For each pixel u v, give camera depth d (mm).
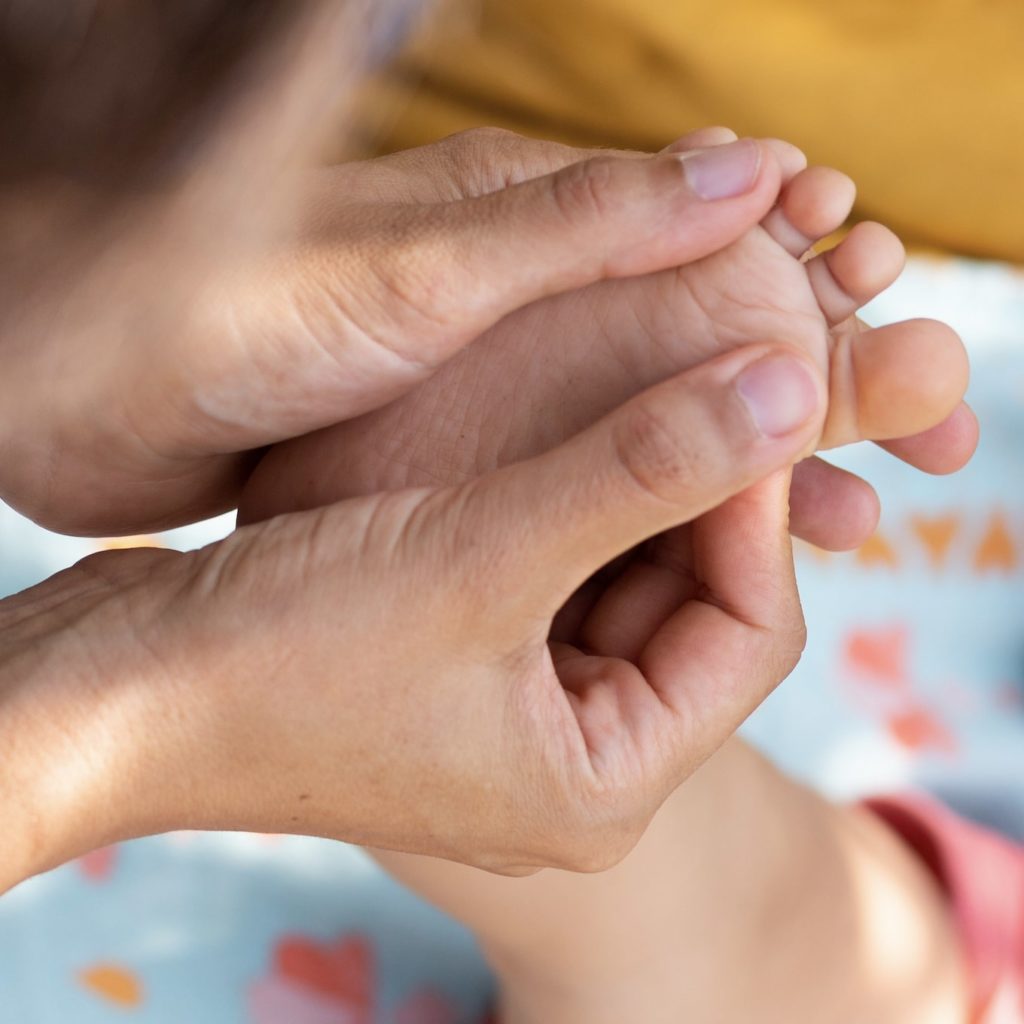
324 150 406
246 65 378
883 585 708
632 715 518
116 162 389
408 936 648
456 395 523
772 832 620
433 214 515
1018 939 656
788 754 688
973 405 739
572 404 519
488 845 523
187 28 366
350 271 507
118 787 503
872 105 724
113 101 372
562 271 509
